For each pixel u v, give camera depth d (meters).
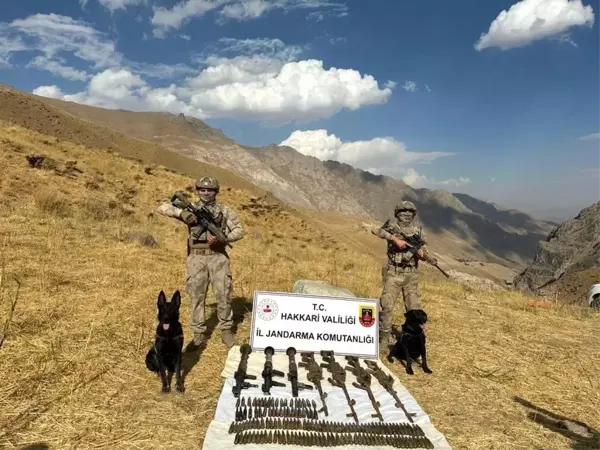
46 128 100.00
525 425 5.00
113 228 14.17
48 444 3.93
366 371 5.94
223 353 6.45
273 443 4.09
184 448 4.09
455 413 5.20
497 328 8.98
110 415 4.50
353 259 20.64
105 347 6.01
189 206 6.20
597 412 5.47
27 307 6.85
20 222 12.20
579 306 12.48
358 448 4.12
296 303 6.64
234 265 12.57
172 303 5.14
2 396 4.53
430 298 11.32
